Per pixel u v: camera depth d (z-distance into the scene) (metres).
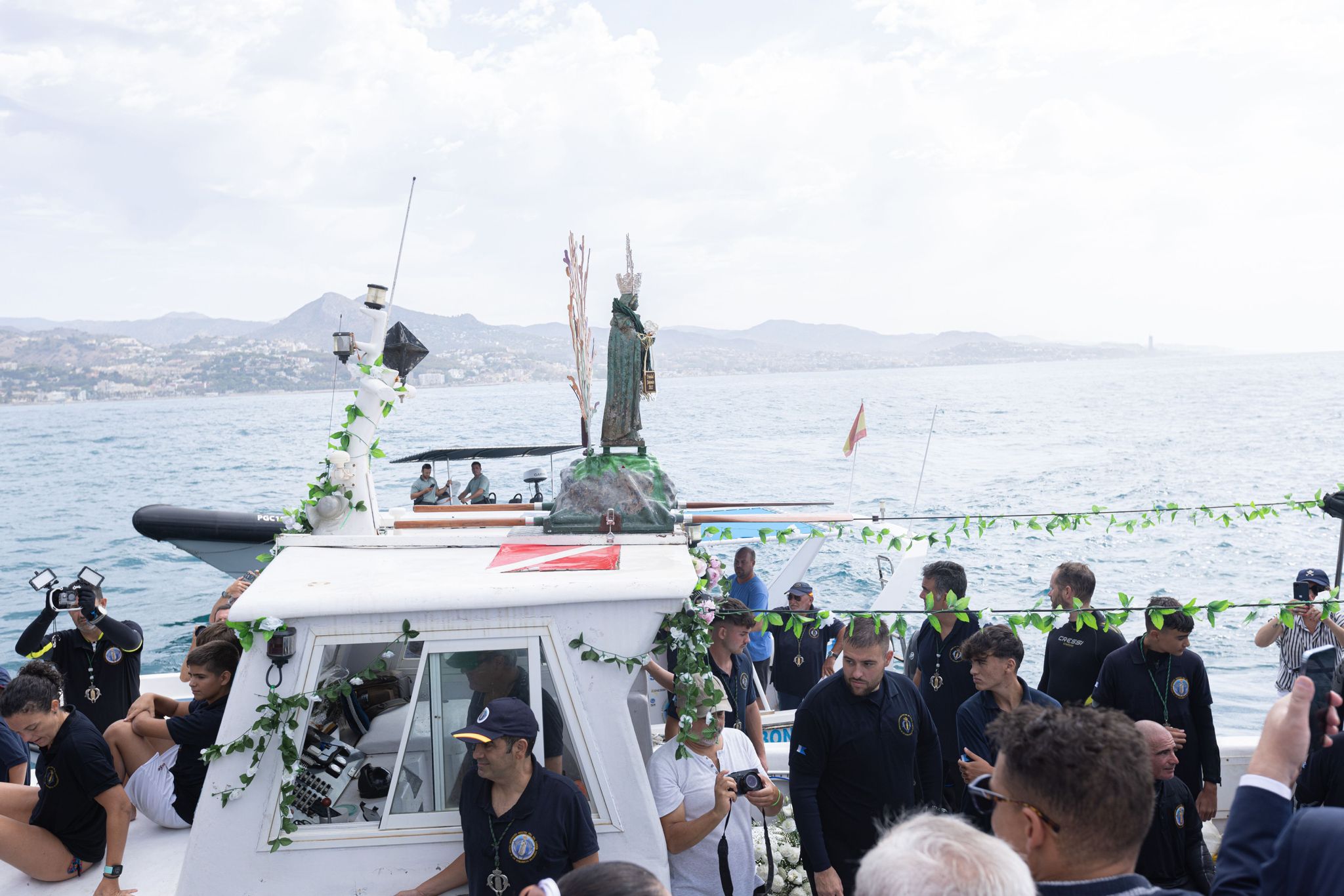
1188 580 19.69
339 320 4.42
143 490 47.59
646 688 5.37
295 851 3.45
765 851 4.75
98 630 5.94
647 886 2.05
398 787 3.51
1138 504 33.16
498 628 3.46
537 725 3.28
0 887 4.14
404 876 3.48
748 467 49.41
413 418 109.44
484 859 3.28
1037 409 101.44
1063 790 2.02
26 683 3.98
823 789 4.18
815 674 8.22
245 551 14.66
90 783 4.00
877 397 146.88
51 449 83.81
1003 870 1.79
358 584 3.49
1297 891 1.98
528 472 12.75
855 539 21.92
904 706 4.18
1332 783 3.56
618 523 4.31
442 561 3.88
